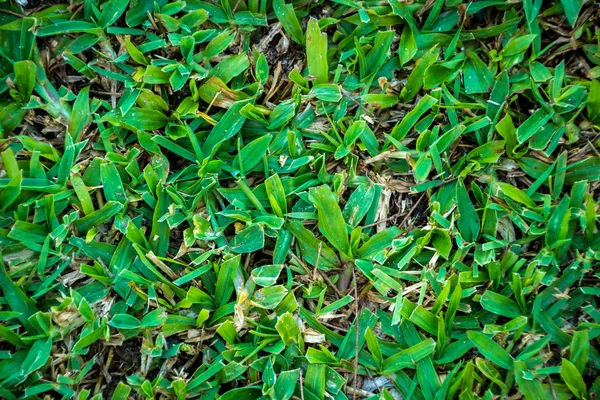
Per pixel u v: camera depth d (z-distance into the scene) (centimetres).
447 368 26
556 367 26
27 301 26
